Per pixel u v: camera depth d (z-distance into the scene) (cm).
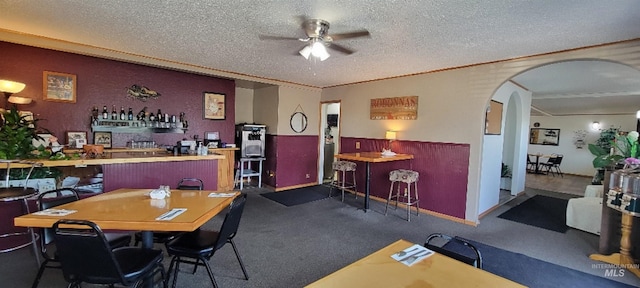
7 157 295
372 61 397
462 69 416
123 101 459
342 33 287
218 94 562
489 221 428
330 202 512
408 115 484
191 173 405
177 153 414
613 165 321
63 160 304
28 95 384
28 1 238
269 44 339
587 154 960
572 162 991
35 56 387
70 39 341
